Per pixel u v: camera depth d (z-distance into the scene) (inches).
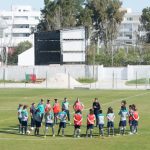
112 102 3580.2
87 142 1915.6
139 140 1963.6
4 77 6102.4
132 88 5032.0
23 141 1934.1
